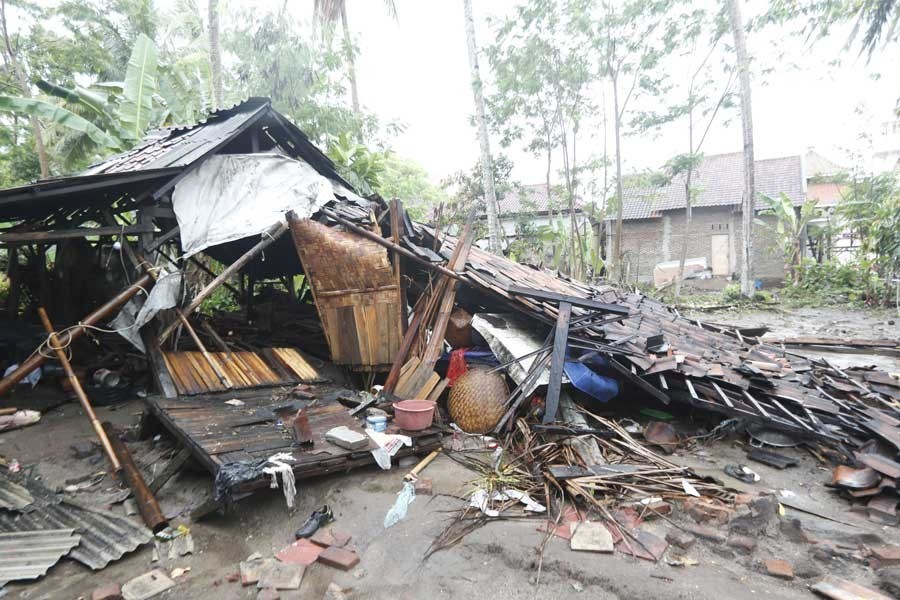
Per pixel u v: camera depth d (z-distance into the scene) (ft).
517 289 19.67
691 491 12.74
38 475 14.47
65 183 18.28
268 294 36.96
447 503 12.74
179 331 21.26
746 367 18.24
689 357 19.22
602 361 19.72
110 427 17.83
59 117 26.32
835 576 9.74
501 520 11.91
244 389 18.99
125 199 24.99
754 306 53.78
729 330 27.48
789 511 12.45
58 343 17.30
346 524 11.95
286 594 9.55
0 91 47.62
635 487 12.94
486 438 16.96
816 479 14.29
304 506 12.75
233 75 53.52
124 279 26.21
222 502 11.54
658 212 72.90
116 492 13.74
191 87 49.03
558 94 48.91
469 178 61.72
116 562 10.74
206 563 10.73
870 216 54.80
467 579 9.84
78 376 21.15
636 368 18.58
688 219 57.36
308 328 28.94
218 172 22.45
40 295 25.71
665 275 71.05
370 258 20.39
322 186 23.80
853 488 12.97
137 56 34.04
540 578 9.79
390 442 14.73
